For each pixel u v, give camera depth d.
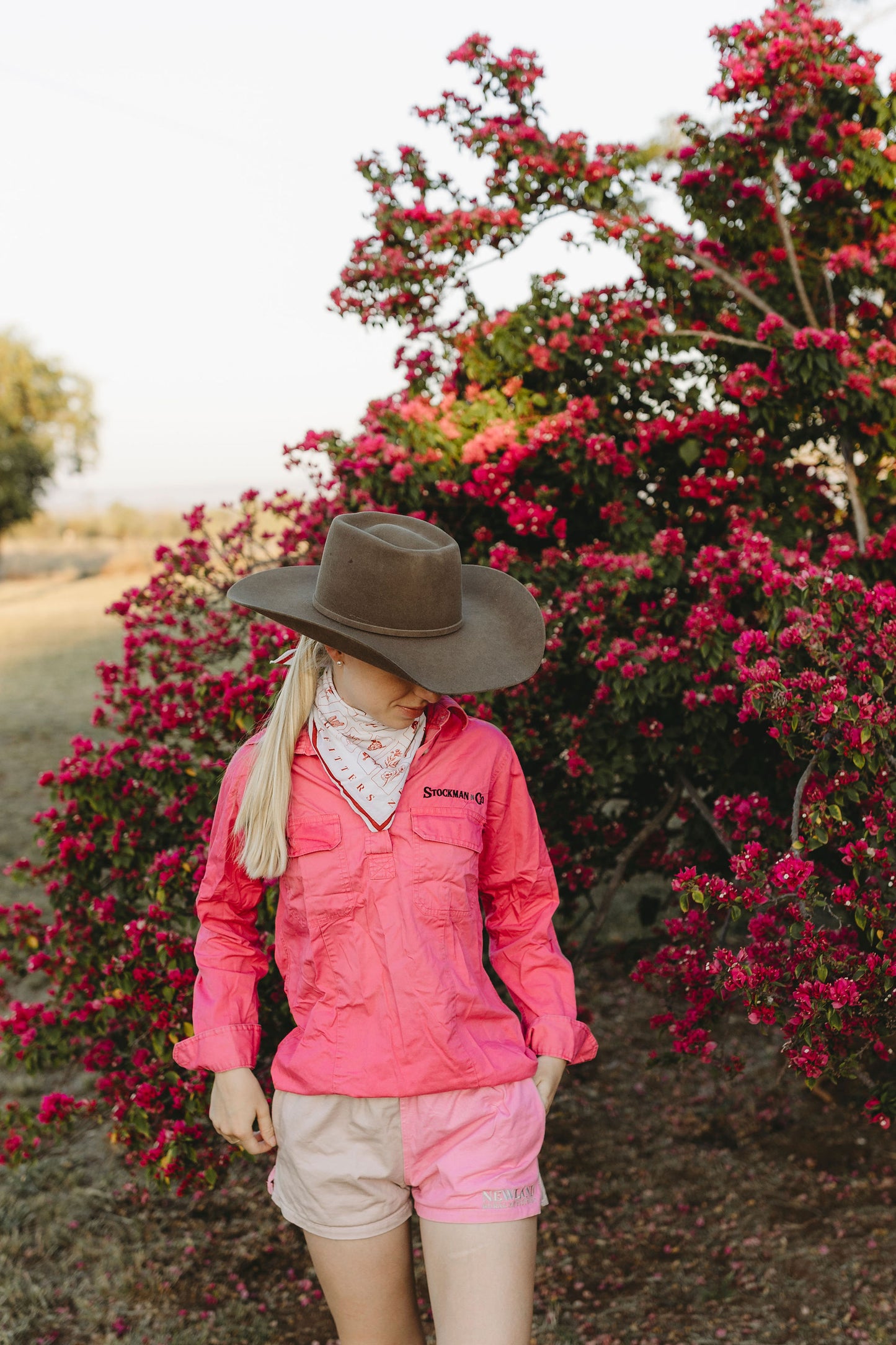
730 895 2.29
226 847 1.79
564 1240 2.94
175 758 2.94
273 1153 3.43
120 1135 2.80
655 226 3.36
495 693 3.04
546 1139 3.46
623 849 3.35
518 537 3.47
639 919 4.64
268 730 1.75
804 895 2.25
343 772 1.69
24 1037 2.91
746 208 3.49
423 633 1.70
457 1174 1.61
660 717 3.02
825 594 2.47
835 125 3.35
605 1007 4.30
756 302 3.35
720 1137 3.40
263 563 3.45
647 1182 3.19
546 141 3.30
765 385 3.15
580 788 3.18
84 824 2.99
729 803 2.71
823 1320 2.53
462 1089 1.65
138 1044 2.93
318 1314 2.71
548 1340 2.54
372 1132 1.63
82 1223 3.10
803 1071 2.23
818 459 3.50
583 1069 3.86
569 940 3.59
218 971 1.80
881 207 3.44
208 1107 2.71
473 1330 1.55
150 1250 2.97
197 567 3.35
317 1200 1.66
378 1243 1.67
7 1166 3.14
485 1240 1.59
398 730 1.75
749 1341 2.48
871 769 2.29
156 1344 2.59
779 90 3.24
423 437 3.24
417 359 3.47
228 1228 3.07
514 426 3.18
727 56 3.31
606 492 3.29
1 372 36.12
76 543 49.59
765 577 2.63
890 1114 2.30
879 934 2.23
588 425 3.22
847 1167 3.18
